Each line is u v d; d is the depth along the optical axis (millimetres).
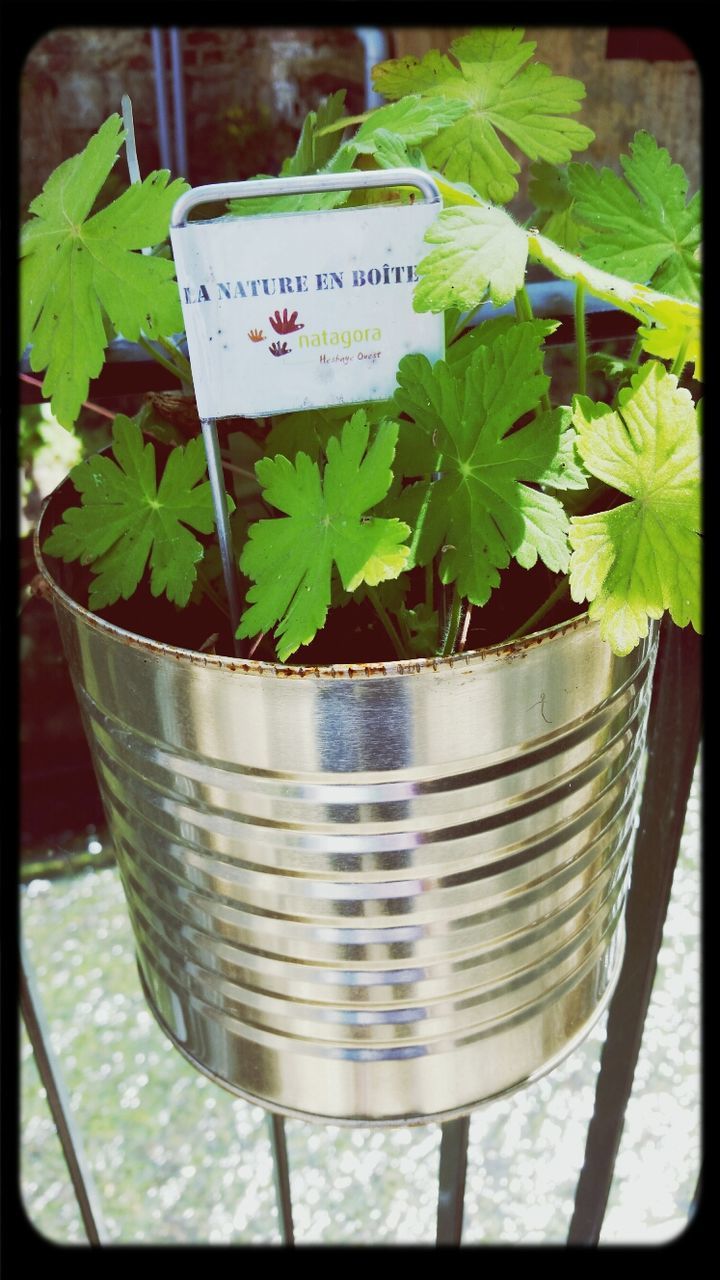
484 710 471
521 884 543
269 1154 1672
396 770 475
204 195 475
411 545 536
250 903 537
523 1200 1580
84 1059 1773
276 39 2381
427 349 523
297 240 490
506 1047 601
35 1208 1589
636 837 827
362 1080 585
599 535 506
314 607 488
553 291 714
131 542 605
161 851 564
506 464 523
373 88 723
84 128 2215
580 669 502
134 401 903
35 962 1896
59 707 2094
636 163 669
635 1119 1626
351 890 515
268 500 523
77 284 573
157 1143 1687
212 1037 623
